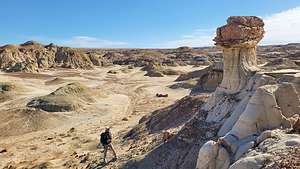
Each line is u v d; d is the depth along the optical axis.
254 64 20.80
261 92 15.66
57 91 49.16
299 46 183.38
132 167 19.02
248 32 19.81
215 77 40.81
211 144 14.45
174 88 63.06
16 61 106.25
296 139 12.38
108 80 82.31
